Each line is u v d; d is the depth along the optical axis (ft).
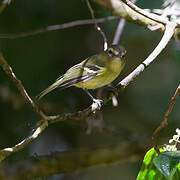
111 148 38.50
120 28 33.78
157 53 26.35
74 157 37.52
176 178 19.66
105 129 38.63
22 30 36.88
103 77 33.30
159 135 39.52
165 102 40.47
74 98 39.91
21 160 36.63
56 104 38.86
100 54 33.96
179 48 33.30
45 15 37.40
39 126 21.65
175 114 39.45
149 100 40.96
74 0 37.65
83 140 41.29
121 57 33.17
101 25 39.22
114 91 26.48
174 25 28.07
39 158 36.73
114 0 29.43
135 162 39.40
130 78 26.27
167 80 41.16
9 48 36.24
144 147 38.42
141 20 29.78
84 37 39.63
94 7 37.93
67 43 39.01
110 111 41.45
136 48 41.16
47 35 37.37
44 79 37.32
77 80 32.53
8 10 36.45
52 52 37.73
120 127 40.01
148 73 41.37
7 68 20.72
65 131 40.68
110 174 40.63
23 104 37.45
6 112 37.63
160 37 40.27
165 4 35.22
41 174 36.50
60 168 37.06
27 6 36.88
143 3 36.11
